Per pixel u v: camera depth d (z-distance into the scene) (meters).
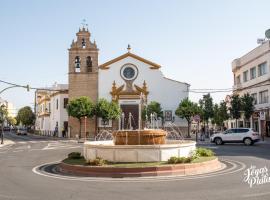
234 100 49.06
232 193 10.86
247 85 56.09
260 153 25.72
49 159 23.12
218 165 17.58
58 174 16.02
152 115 54.53
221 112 55.44
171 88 58.00
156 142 18.75
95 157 17.48
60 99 61.22
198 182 13.03
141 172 14.85
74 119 56.62
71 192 11.52
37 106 97.75
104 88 57.72
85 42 57.88
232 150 29.14
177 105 57.72
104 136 52.94
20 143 44.72
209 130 58.06
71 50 57.62
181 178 14.12
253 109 48.47
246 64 56.47
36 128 95.69
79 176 15.31
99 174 15.16
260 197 10.24
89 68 57.75
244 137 36.56
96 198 10.55
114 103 54.59
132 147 16.73
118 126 56.25
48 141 48.59
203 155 19.12
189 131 54.88
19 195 11.09
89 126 56.44
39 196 10.92
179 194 10.88
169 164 15.67
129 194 11.08
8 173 16.38
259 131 50.28
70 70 57.47
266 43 47.66
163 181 13.47
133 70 58.06
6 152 29.55
